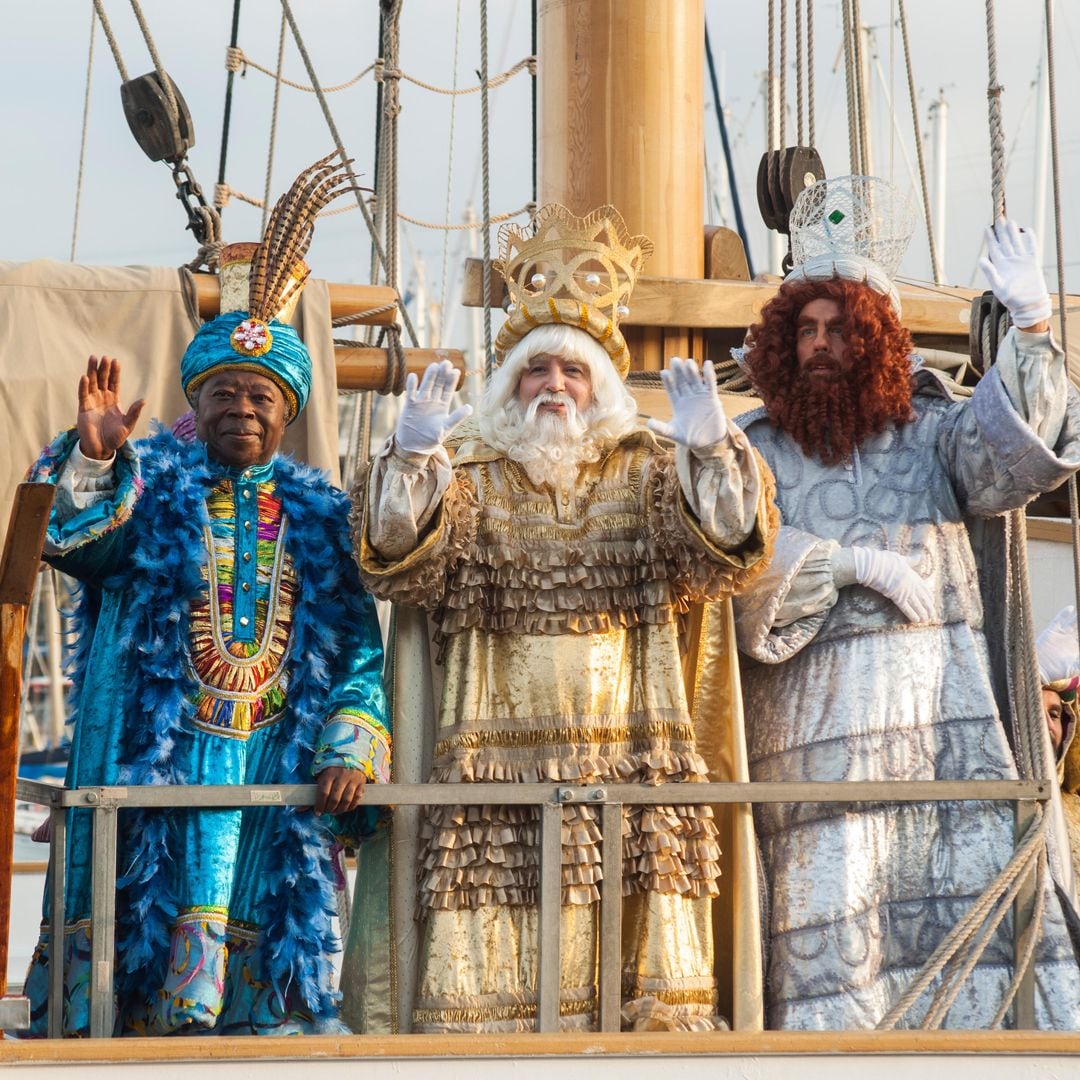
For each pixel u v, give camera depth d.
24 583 7.86
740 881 9.35
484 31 11.83
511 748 9.17
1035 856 9.26
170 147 13.09
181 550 9.16
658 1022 8.88
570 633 9.27
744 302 12.46
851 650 9.74
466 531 9.26
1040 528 15.09
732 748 9.54
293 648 9.23
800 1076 7.91
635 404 9.84
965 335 13.26
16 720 7.83
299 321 12.50
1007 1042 8.01
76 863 8.91
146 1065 7.66
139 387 12.31
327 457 12.37
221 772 8.99
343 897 11.24
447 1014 8.90
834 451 10.06
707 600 9.37
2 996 7.75
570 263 9.84
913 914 9.48
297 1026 8.91
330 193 10.08
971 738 9.68
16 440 12.05
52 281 12.36
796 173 13.08
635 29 12.75
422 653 9.59
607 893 8.78
